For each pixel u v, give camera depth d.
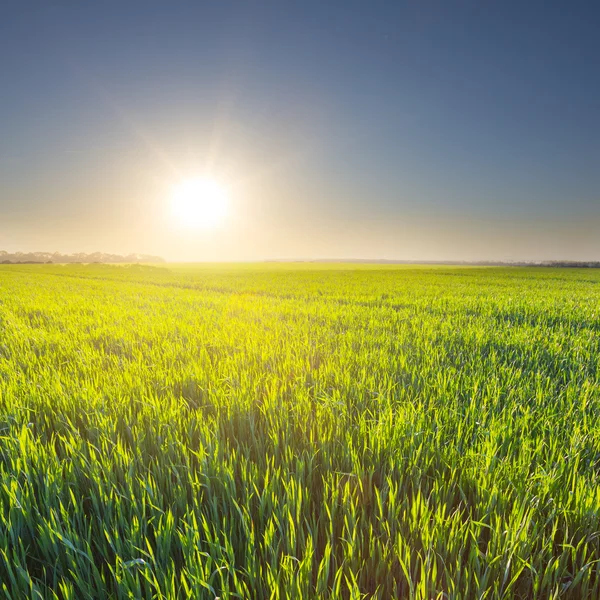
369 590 1.74
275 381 4.04
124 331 7.34
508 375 4.39
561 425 3.09
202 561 1.77
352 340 6.39
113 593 1.61
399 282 27.66
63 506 2.01
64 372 4.58
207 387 3.96
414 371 4.39
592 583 1.79
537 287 22.56
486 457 2.39
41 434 2.91
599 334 7.19
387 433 2.79
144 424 3.09
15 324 8.02
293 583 1.53
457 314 9.89
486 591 1.56
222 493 2.17
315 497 2.32
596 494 2.08
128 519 2.01
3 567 1.77
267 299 14.31
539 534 1.88
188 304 12.44
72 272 50.53
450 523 1.96
